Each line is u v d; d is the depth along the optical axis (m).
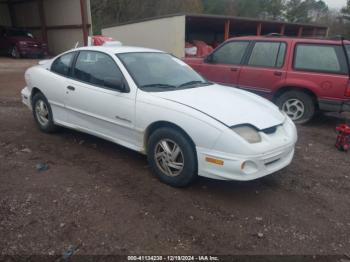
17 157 4.38
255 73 6.63
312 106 6.21
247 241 2.81
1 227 2.89
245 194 3.57
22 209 3.16
